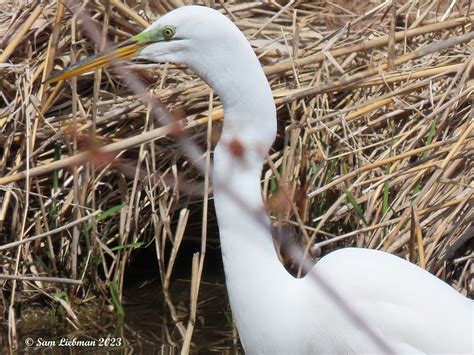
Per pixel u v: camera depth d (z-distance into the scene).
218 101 8.41
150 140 7.53
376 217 7.79
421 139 8.23
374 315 5.59
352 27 9.34
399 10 9.14
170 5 8.87
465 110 8.26
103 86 8.68
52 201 8.28
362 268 5.68
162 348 7.68
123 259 8.26
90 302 8.37
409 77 8.21
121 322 8.12
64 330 8.02
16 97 8.41
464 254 7.70
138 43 5.77
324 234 7.75
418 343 5.52
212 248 9.07
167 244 9.07
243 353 7.54
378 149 8.20
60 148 8.29
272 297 5.75
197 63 5.66
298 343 5.82
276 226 7.34
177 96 8.33
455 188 7.75
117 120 8.39
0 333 7.97
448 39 8.45
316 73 8.47
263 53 8.76
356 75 8.12
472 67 8.35
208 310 8.26
